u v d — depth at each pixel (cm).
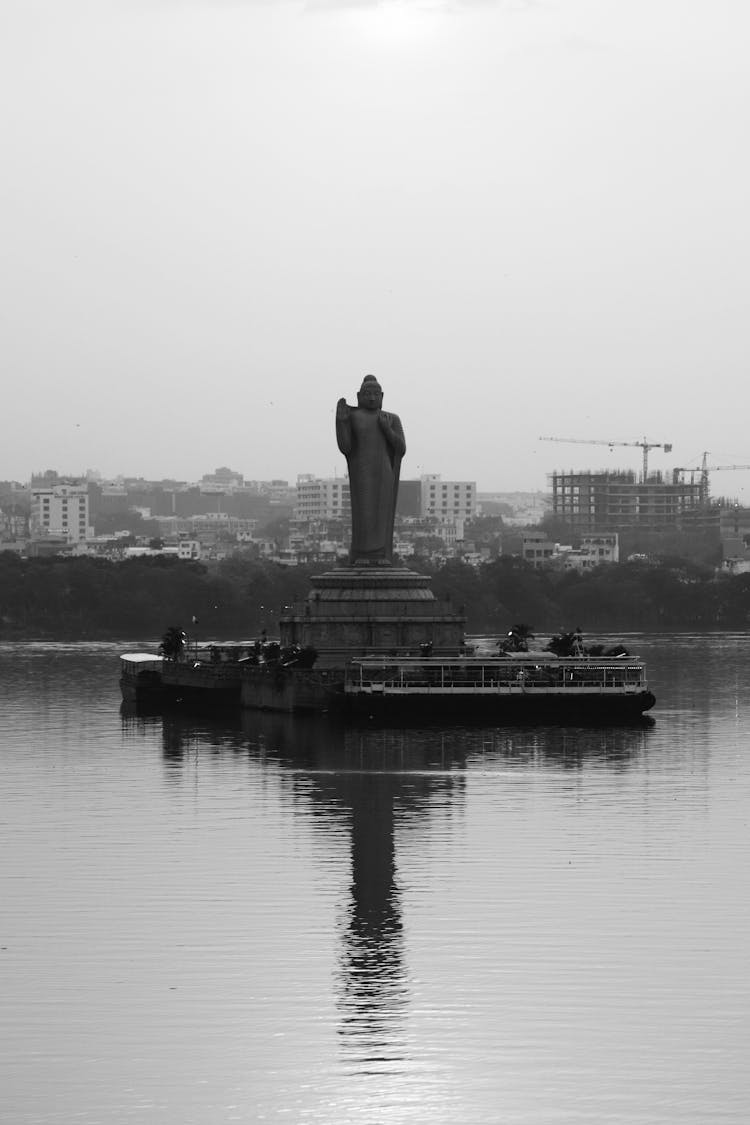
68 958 12769
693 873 15312
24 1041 11181
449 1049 11031
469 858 15988
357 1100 10356
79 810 18762
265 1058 10919
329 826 17650
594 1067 10762
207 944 13100
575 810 18512
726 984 12144
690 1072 10688
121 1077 10650
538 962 12619
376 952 12850
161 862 15875
